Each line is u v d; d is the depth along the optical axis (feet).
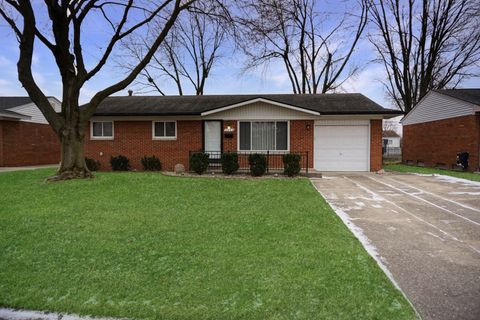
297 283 11.45
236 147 50.21
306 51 98.22
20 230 17.90
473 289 11.23
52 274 12.41
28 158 71.46
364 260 13.50
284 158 40.73
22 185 32.37
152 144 52.85
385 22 91.35
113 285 11.48
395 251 14.89
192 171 43.52
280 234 17.03
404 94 92.68
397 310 9.82
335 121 49.32
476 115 52.80
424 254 14.52
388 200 26.71
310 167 49.52
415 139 74.13
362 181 38.01
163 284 11.52
